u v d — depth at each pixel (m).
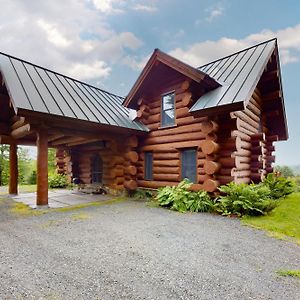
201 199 7.66
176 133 9.64
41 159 7.81
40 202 7.87
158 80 10.59
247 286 2.95
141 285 2.95
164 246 4.32
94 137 9.66
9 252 4.00
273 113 12.13
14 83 7.71
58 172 16.00
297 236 4.95
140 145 11.13
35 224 5.83
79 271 3.31
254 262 3.67
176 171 9.53
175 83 9.92
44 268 3.40
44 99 7.84
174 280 3.08
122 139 11.05
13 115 10.03
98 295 2.72
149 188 10.56
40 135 7.75
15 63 8.91
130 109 12.02
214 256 3.89
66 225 5.74
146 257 3.82
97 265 3.50
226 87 8.15
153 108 10.81
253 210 6.73
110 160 11.48
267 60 8.74
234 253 4.02
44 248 4.19
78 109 8.65
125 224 5.86
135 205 8.51
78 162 14.11
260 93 11.45
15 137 10.13
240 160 8.55
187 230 5.36
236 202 6.66
